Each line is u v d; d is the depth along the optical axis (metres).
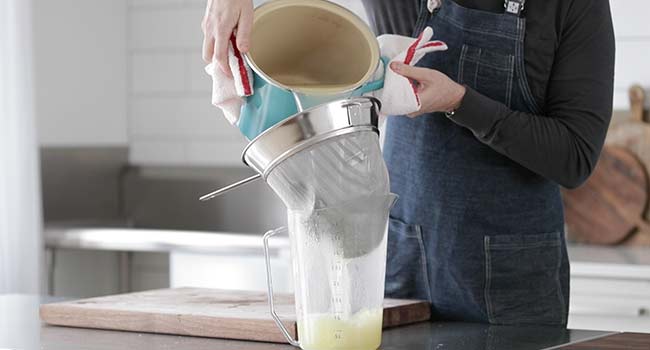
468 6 1.82
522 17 1.78
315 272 1.38
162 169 3.99
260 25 1.46
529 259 1.79
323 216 1.35
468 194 1.78
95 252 3.72
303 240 1.38
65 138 3.81
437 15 1.82
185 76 3.95
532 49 1.77
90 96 3.90
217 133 3.90
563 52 1.78
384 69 1.51
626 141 3.28
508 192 1.78
